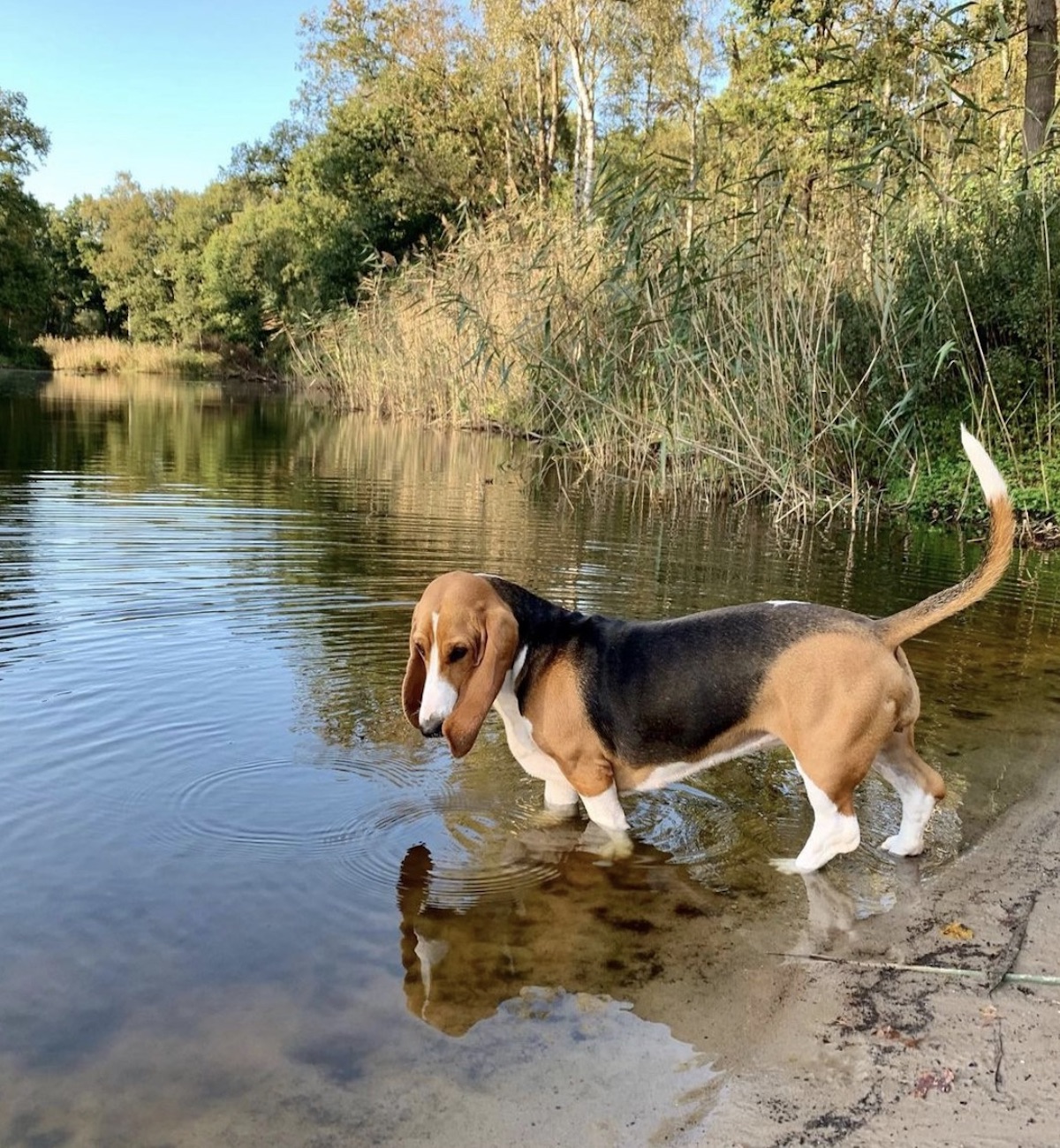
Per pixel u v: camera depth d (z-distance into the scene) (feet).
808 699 11.19
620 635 12.47
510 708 12.53
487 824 12.59
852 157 39.83
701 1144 7.16
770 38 81.35
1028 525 33.96
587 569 26.53
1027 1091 7.85
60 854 11.14
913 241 38.60
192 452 52.11
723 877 11.45
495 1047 8.18
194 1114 7.28
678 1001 8.96
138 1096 7.45
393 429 70.23
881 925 10.42
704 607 22.43
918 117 35.19
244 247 153.89
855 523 35.35
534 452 55.36
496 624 11.57
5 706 15.34
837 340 37.78
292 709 15.78
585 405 45.14
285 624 20.26
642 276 39.29
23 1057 7.84
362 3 131.23
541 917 10.43
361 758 14.19
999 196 39.58
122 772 13.33
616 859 11.82
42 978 8.87
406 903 10.57
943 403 40.47
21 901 10.16
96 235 248.32
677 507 38.88
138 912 10.05
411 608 21.77
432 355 71.00
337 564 26.03
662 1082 7.84
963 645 20.79
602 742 12.14
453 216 126.41
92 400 89.56
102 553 26.21
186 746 14.25
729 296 39.47
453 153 127.54
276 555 26.84
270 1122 7.22
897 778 12.00
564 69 115.34
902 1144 7.22
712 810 13.32
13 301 154.20
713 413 40.29
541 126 116.98
